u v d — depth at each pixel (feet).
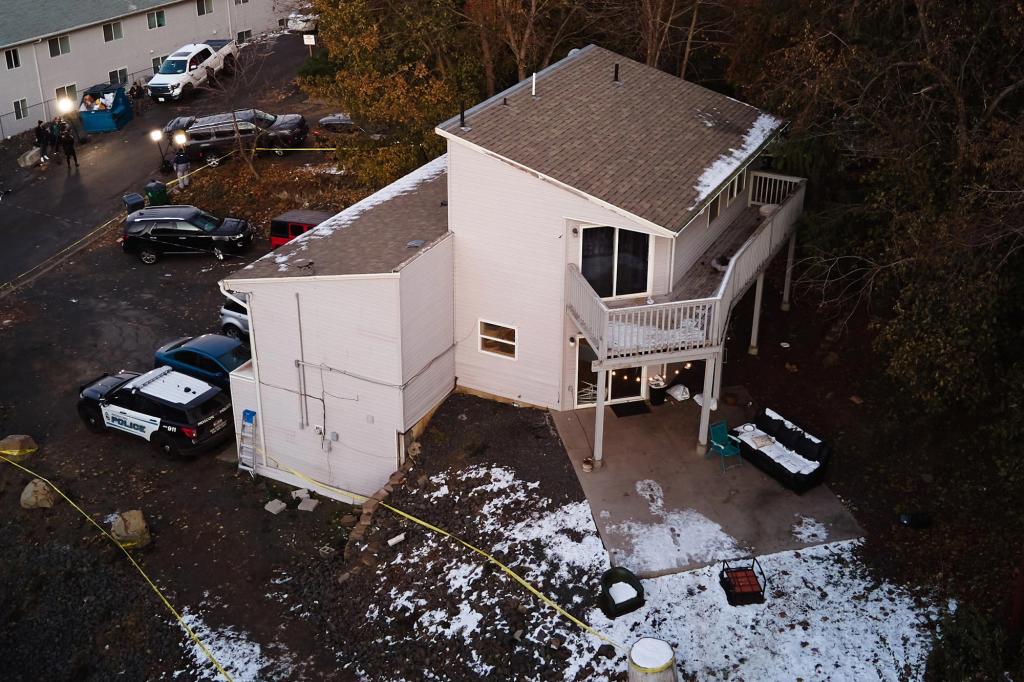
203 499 76.38
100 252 117.19
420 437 74.33
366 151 116.06
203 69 167.32
